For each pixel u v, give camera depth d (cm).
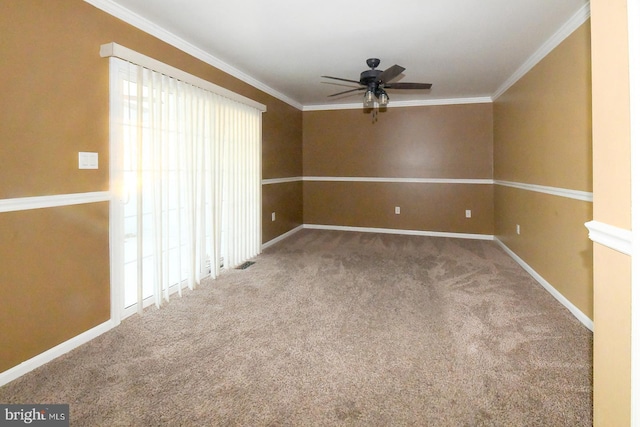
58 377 194
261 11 270
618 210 92
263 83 481
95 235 244
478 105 575
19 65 195
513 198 453
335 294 321
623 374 92
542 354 216
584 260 260
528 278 369
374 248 509
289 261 434
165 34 303
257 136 451
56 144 215
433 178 604
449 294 321
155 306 292
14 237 195
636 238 81
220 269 395
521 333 243
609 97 95
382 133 623
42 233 210
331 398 176
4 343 191
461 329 250
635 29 80
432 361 209
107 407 169
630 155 86
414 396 178
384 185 629
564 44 299
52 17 211
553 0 253
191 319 269
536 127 364
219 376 195
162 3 255
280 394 179
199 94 335
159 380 191
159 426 157
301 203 660
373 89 360
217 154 364
